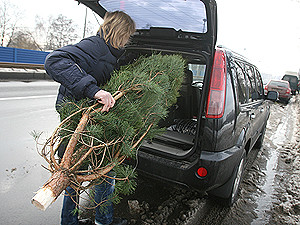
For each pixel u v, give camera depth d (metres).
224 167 2.12
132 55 2.86
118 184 1.63
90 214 2.28
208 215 2.49
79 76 1.45
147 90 1.67
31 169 2.99
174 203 2.58
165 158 2.25
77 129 1.42
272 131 6.78
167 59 2.02
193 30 2.65
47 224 2.12
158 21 2.77
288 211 2.73
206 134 2.08
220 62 2.17
